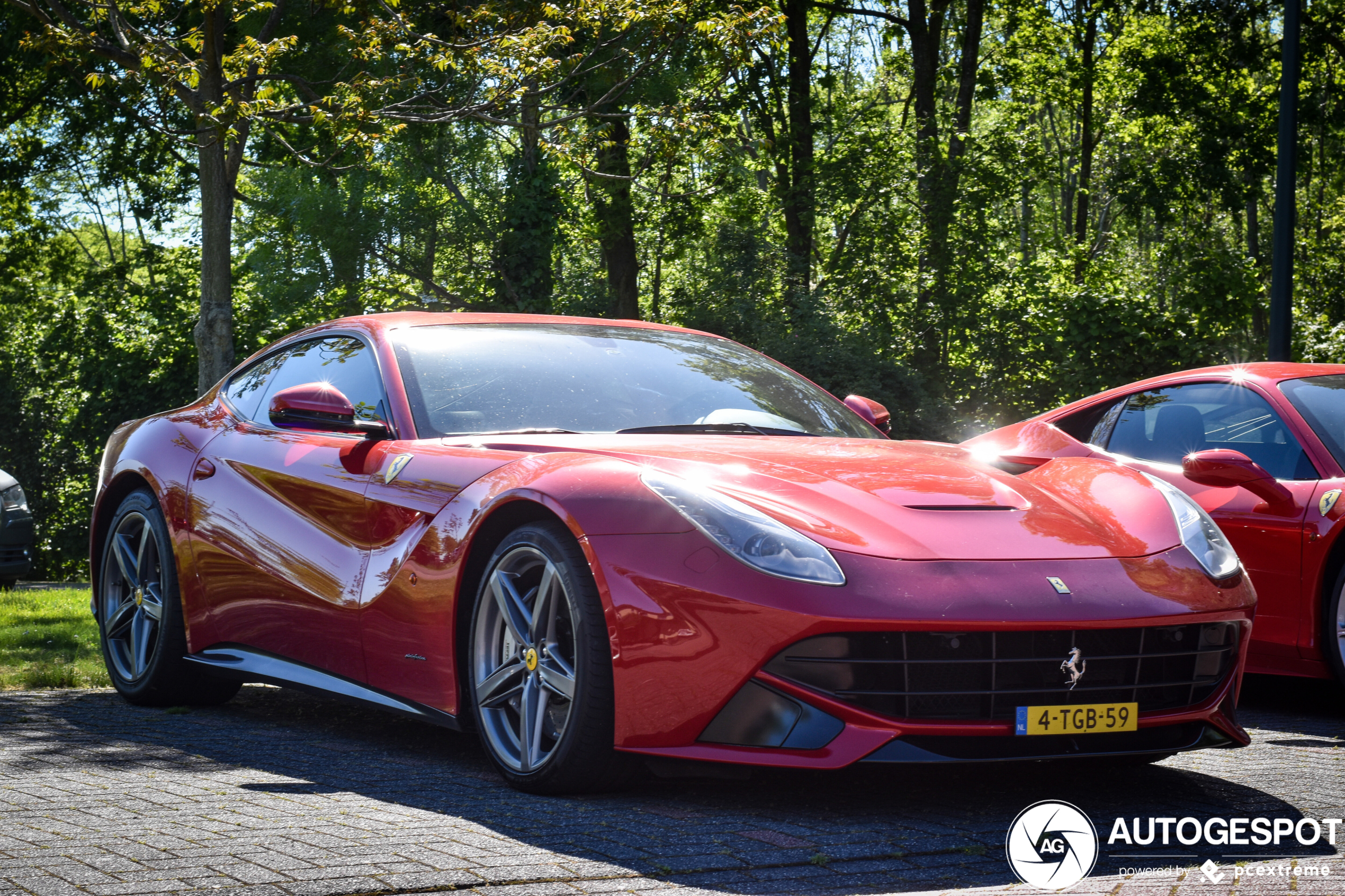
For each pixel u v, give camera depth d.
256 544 4.31
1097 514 3.48
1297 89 11.98
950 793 3.32
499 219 17.58
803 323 18.12
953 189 20.41
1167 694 3.21
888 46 29.22
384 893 2.30
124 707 4.84
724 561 3.03
